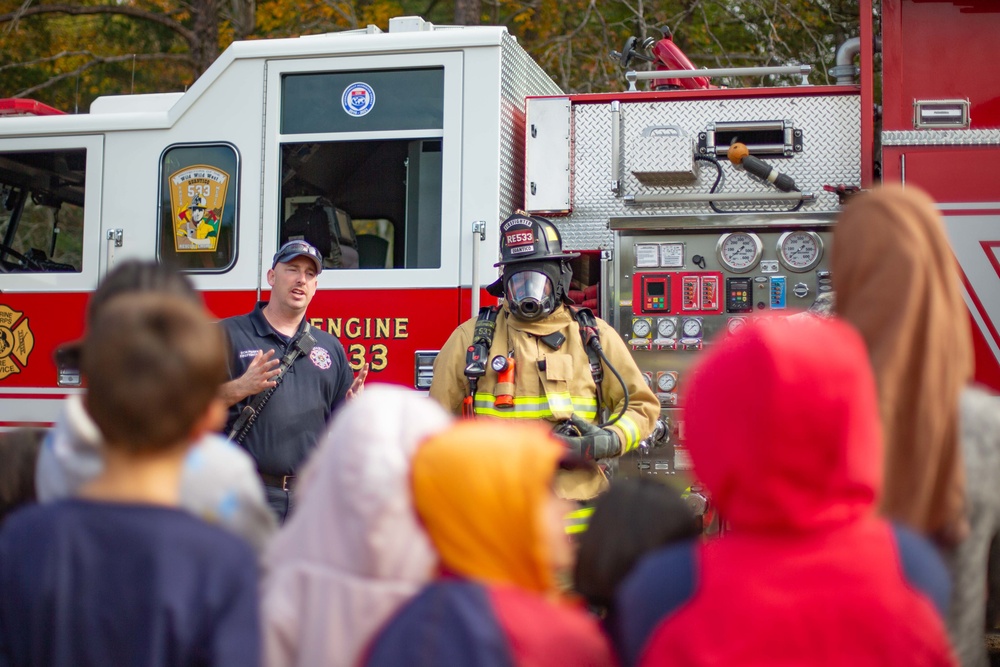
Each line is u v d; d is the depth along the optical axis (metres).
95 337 1.82
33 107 6.20
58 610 1.71
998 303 5.00
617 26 14.91
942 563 1.77
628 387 4.31
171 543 1.74
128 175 5.76
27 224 6.00
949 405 2.06
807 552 1.64
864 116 5.29
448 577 1.79
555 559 1.92
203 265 5.61
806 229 5.30
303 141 5.54
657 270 5.43
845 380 1.63
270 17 15.27
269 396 4.50
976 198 5.09
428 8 16.11
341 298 5.38
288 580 1.91
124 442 1.80
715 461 1.69
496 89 5.37
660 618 1.71
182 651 1.71
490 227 5.28
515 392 4.25
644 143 5.45
